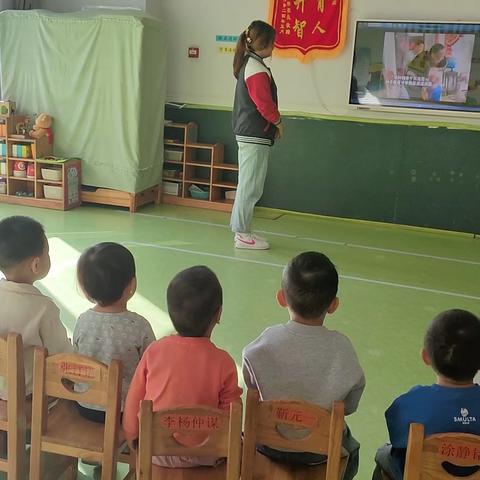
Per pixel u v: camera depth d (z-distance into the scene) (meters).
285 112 5.71
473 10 5.10
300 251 4.69
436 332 1.54
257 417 1.42
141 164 5.53
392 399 2.63
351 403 1.66
